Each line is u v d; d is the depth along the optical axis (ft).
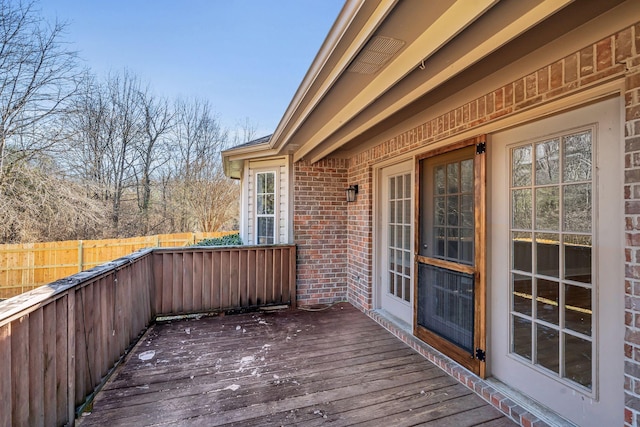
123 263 9.46
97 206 36.96
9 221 29.07
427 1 4.81
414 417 6.99
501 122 7.52
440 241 9.90
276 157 17.07
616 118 5.54
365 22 5.58
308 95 9.08
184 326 12.91
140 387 8.19
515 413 6.79
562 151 6.49
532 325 7.14
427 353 9.87
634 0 4.43
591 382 5.95
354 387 8.23
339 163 16.99
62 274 26.94
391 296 13.48
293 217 16.26
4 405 4.50
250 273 14.98
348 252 16.85
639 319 4.89
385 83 7.11
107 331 8.46
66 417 6.27
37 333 5.32
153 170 47.60
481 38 5.47
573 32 5.23
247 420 6.88
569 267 6.37
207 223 52.08
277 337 11.70
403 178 12.59
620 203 5.50
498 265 7.98
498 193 7.98
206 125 52.80
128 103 44.75
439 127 9.63
